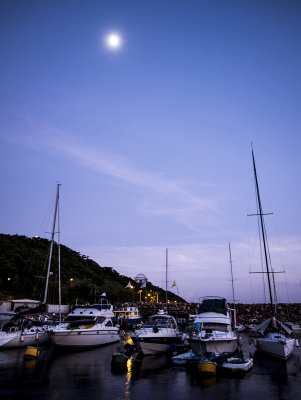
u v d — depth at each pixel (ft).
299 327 142.82
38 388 43.73
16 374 51.72
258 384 47.21
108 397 40.42
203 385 46.73
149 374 53.67
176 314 215.72
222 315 74.84
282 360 65.82
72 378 49.85
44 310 84.84
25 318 87.61
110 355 71.36
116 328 90.12
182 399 40.09
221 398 40.60
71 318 86.79
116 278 355.15
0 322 95.09
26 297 189.88
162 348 74.38
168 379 50.24
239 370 54.44
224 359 59.72
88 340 76.84
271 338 72.13
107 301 113.91
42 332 83.76
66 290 214.69
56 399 38.96
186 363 61.93
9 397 39.40
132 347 76.33
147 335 73.10
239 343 76.33
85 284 233.35
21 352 72.64
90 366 59.21
